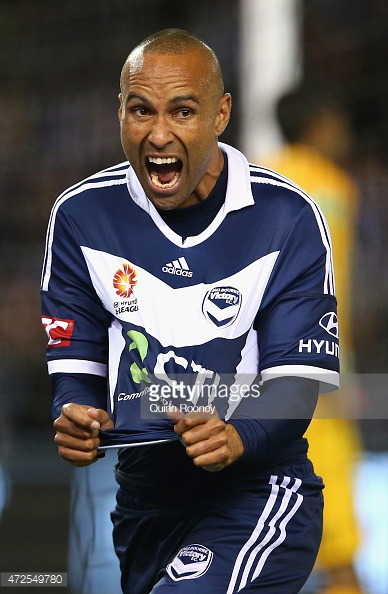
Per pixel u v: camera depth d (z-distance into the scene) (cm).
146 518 1130
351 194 1702
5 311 2841
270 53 2502
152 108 1012
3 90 3119
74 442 1009
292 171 1678
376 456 2158
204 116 1023
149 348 1078
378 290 2627
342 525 1590
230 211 1078
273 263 1079
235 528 1064
